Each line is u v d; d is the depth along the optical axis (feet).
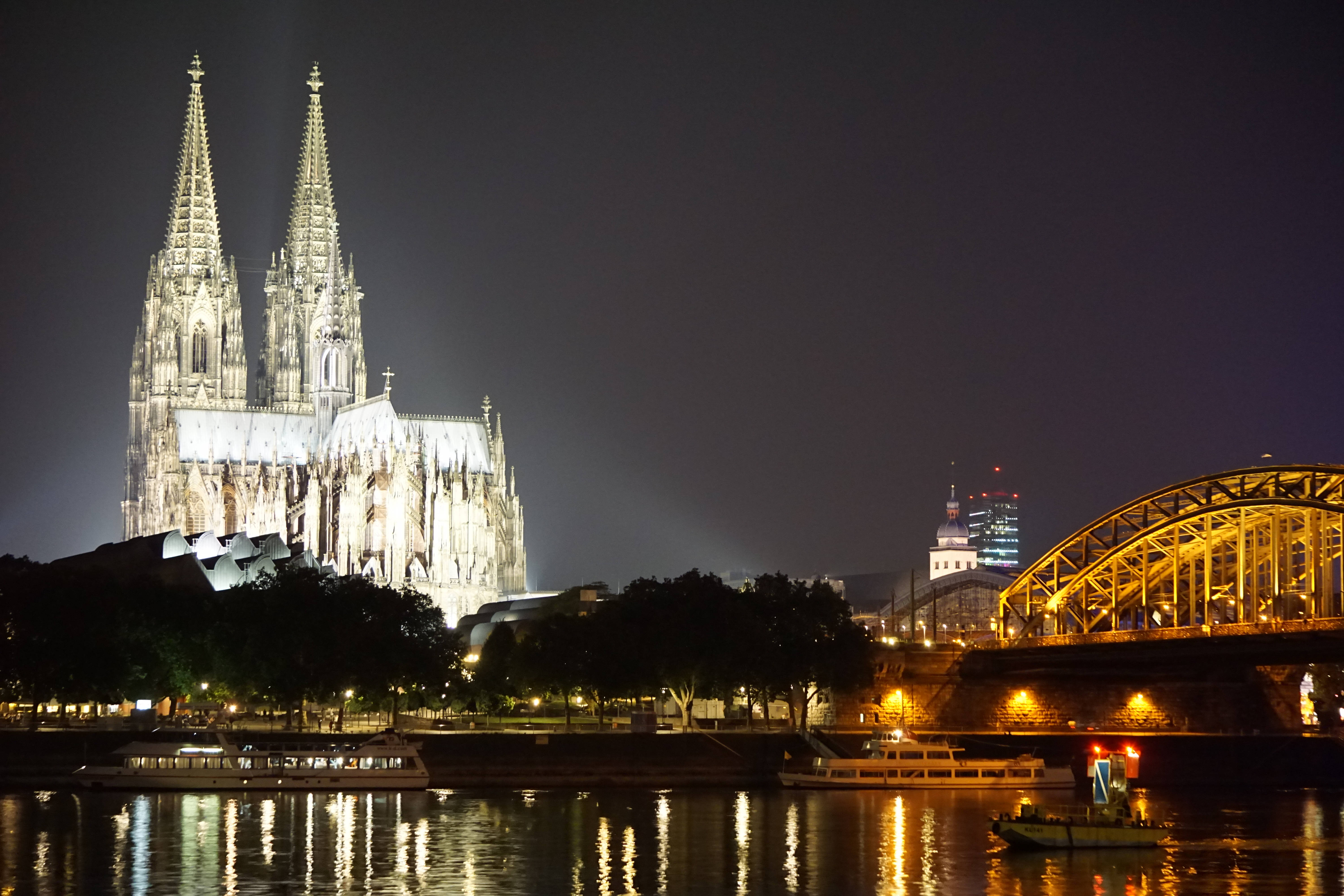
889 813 519.19
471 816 503.20
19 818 487.20
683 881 401.29
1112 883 402.93
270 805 523.29
